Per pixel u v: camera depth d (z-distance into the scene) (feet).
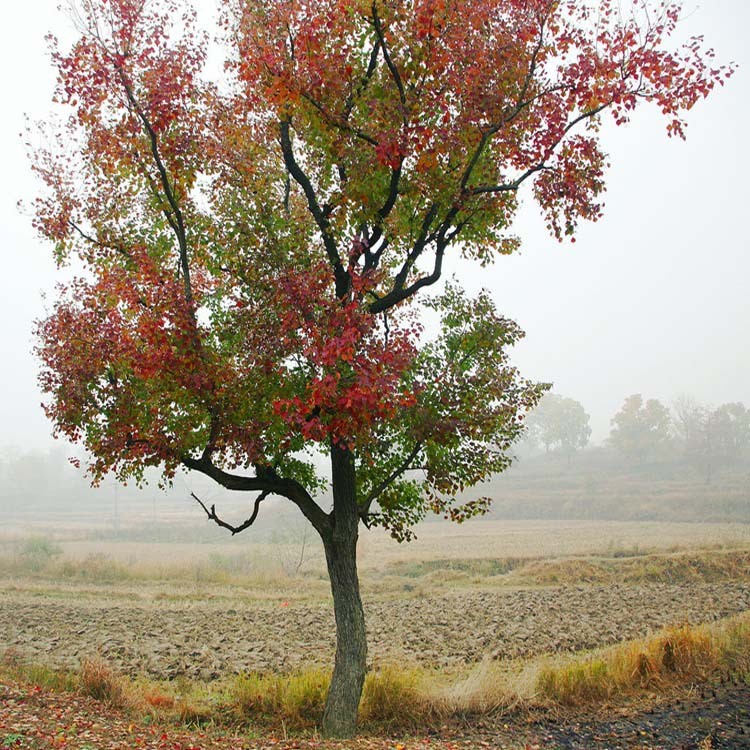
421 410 34.47
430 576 112.06
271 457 37.29
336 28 29.91
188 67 34.35
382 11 28.94
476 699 37.83
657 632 57.98
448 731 34.42
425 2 27.53
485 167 35.01
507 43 31.17
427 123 31.09
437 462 37.01
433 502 39.11
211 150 35.37
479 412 36.14
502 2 31.37
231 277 36.86
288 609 79.56
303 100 30.71
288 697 37.73
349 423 28.99
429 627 65.51
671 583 97.96
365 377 26.68
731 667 42.65
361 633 34.06
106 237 36.17
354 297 30.83
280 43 31.50
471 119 31.04
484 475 38.17
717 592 85.05
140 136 34.35
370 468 38.47
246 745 28.91
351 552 34.91
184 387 31.12
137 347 32.27
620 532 191.01
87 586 102.68
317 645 57.67
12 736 25.52
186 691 42.27
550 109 32.76
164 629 65.41
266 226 34.86
